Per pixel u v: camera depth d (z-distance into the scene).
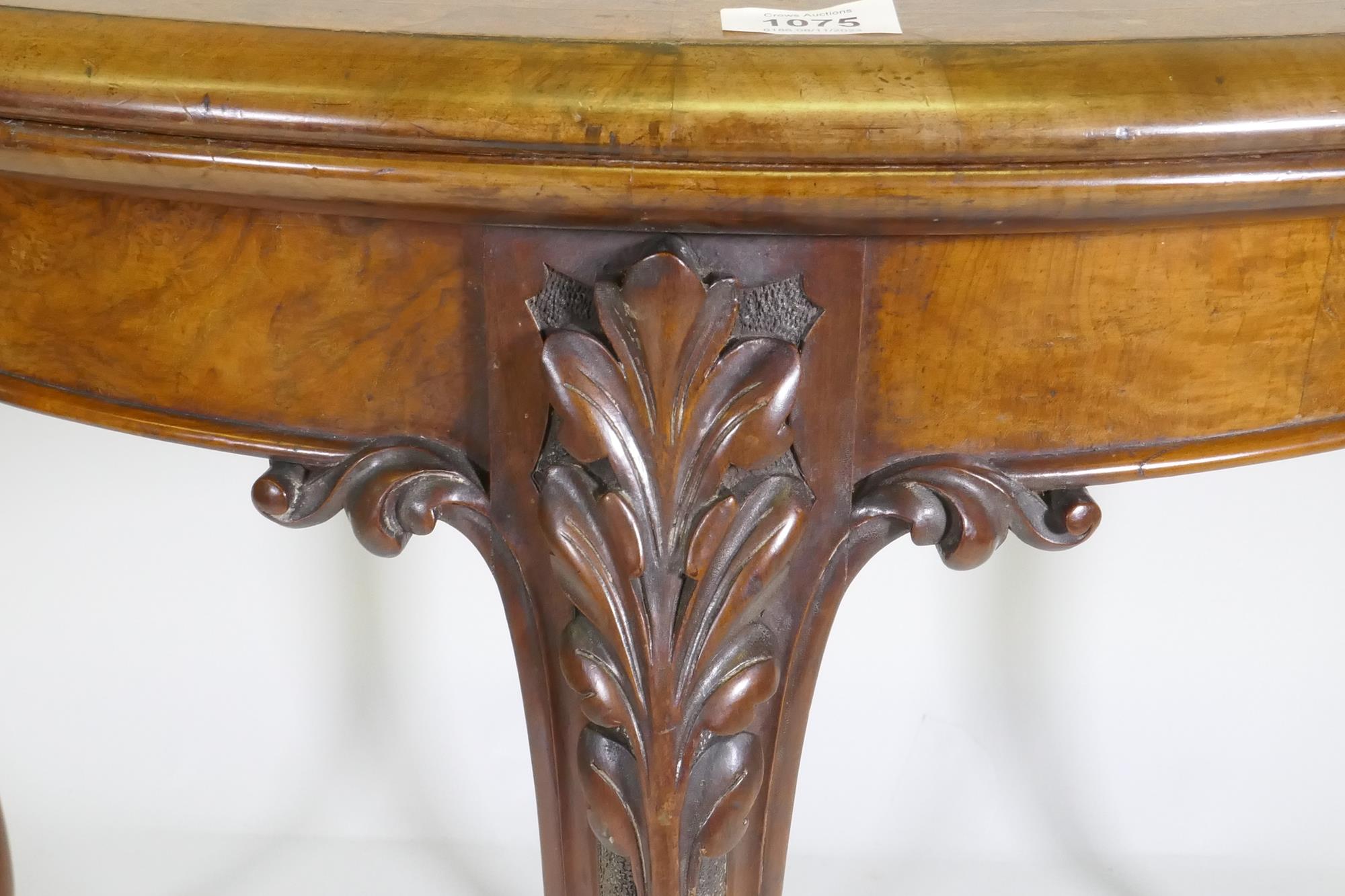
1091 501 0.47
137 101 0.38
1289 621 1.14
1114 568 1.13
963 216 0.38
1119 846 1.16
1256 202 0.39
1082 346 0.43
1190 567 1.13
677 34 0.40
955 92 0.36
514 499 0.44
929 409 0.44
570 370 0.41
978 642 1.15
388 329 0.43
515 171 0.37
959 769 1.17
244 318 0.44
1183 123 0.37
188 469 1.12
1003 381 0.43
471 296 0.43
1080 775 1.17
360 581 1.14
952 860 1.15
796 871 1.13
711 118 0.36
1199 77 0.37
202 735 1.17
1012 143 0.36
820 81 0.36
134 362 0.45
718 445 0.42
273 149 0.38
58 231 0.44
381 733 1.17
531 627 0.48
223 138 0.38
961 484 0.44
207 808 1.17
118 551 1.14
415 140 0.37
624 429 0.41
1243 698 1.15
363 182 0.37
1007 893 1.12
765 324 0.42
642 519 0.42
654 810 0.45
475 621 1.15
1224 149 0.37
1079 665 1.15
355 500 0.45
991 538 0.45
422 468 0.45
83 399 0.46
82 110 0.38
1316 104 0.37
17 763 1.17
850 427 0.43
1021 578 1.13
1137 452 0.45
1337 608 1.13
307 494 0.46
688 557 0.42
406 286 0.43
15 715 1.17
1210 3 0.48
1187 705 1.16
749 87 0.36
